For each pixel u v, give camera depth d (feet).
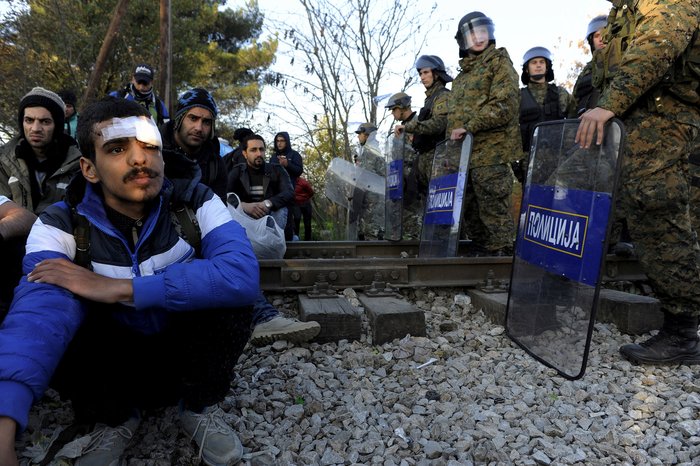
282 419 7.29
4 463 4.24
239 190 18.30
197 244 6.17
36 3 46.24
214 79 76.33
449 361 9.20
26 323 4.82
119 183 5.43
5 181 9.44
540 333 8.91
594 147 7.78
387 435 6.89
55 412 7.36
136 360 6.35
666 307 9.02
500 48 14.75
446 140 15.66
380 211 23.95
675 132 8.27
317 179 39.01
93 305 5.71
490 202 15.07
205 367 6.02
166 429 6.80
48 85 49.24
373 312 10.18
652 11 7.86
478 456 6.27
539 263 9.02
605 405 7.76
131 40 57.16
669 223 8.49
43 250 5.48
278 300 12.13
